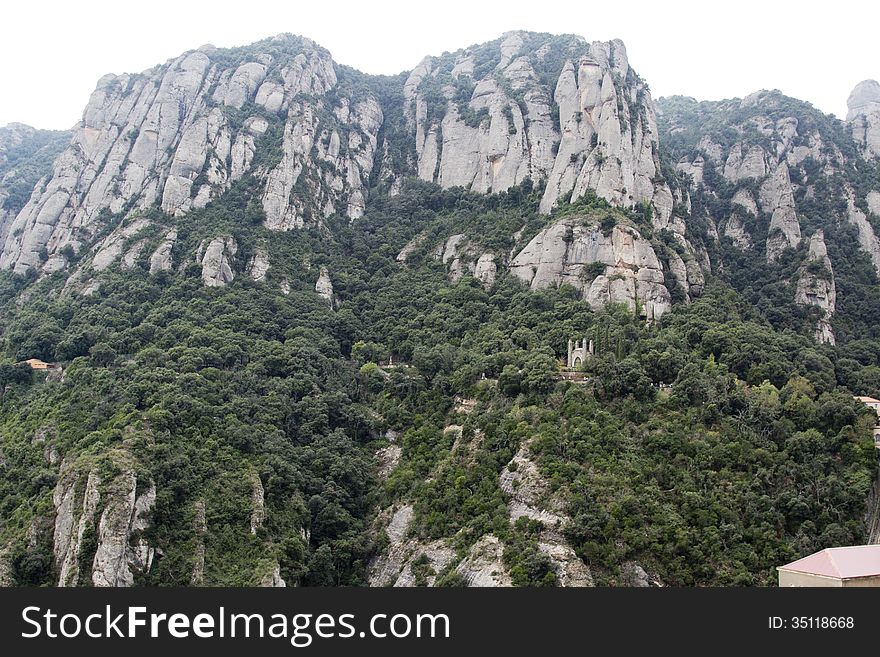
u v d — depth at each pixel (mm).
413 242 189125
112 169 197250
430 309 162250
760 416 113688
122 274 165375
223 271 165750
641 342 131875
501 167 199125
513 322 148125
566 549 95188
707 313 144875
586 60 197000
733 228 199000
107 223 187500
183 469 109125
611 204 169875
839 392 122438
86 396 124562
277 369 139875
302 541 109188
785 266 178625
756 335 136375
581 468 104812
